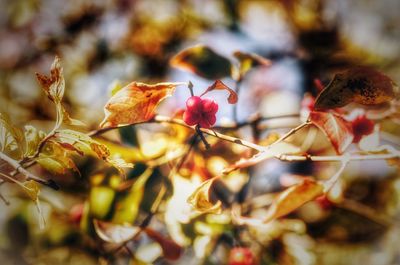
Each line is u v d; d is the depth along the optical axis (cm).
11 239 52
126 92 35
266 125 44
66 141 35
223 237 44
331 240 50
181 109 39
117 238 42
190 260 48
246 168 45
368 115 38
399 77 52
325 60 55
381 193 51
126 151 43
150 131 44
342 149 36
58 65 35
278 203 34
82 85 55
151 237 42
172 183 42
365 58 55
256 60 43
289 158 36
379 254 51
